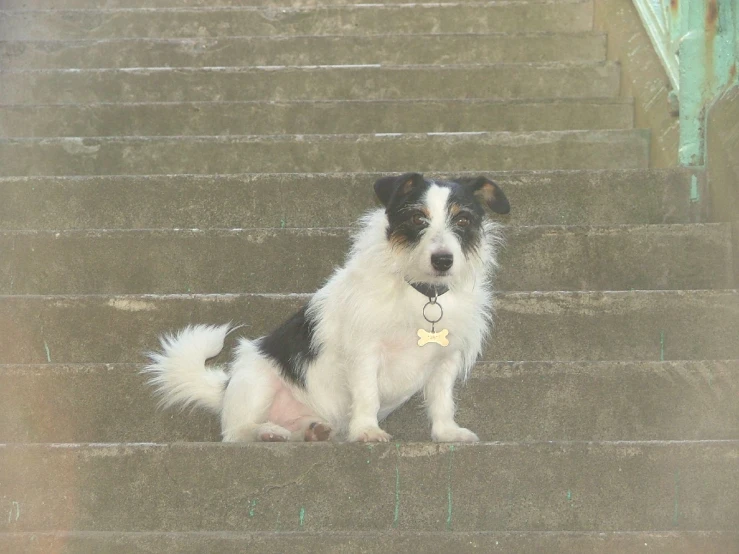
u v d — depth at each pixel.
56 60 8.09
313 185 5.92
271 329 5.09
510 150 6.73
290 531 3.79
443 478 3.85
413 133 6.89
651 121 6.81
